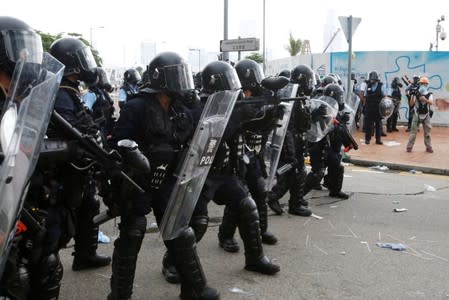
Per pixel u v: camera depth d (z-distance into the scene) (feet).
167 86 10.24
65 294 12.14
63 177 8.86
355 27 38.14
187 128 10.95
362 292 12.69
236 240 16.47
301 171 19.56
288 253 15.53
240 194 13.07
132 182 9.20
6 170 6.01
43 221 8.12
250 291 12.57
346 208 21.53
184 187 10.66
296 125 18.38
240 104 12.25
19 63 6.39
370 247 16.31
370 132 43.88
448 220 19.92
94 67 11.11
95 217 11.84
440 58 54.90
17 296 7.74
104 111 18.63
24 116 6.24
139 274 13.55
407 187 26.76
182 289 11.35
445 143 44.52
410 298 12.41
